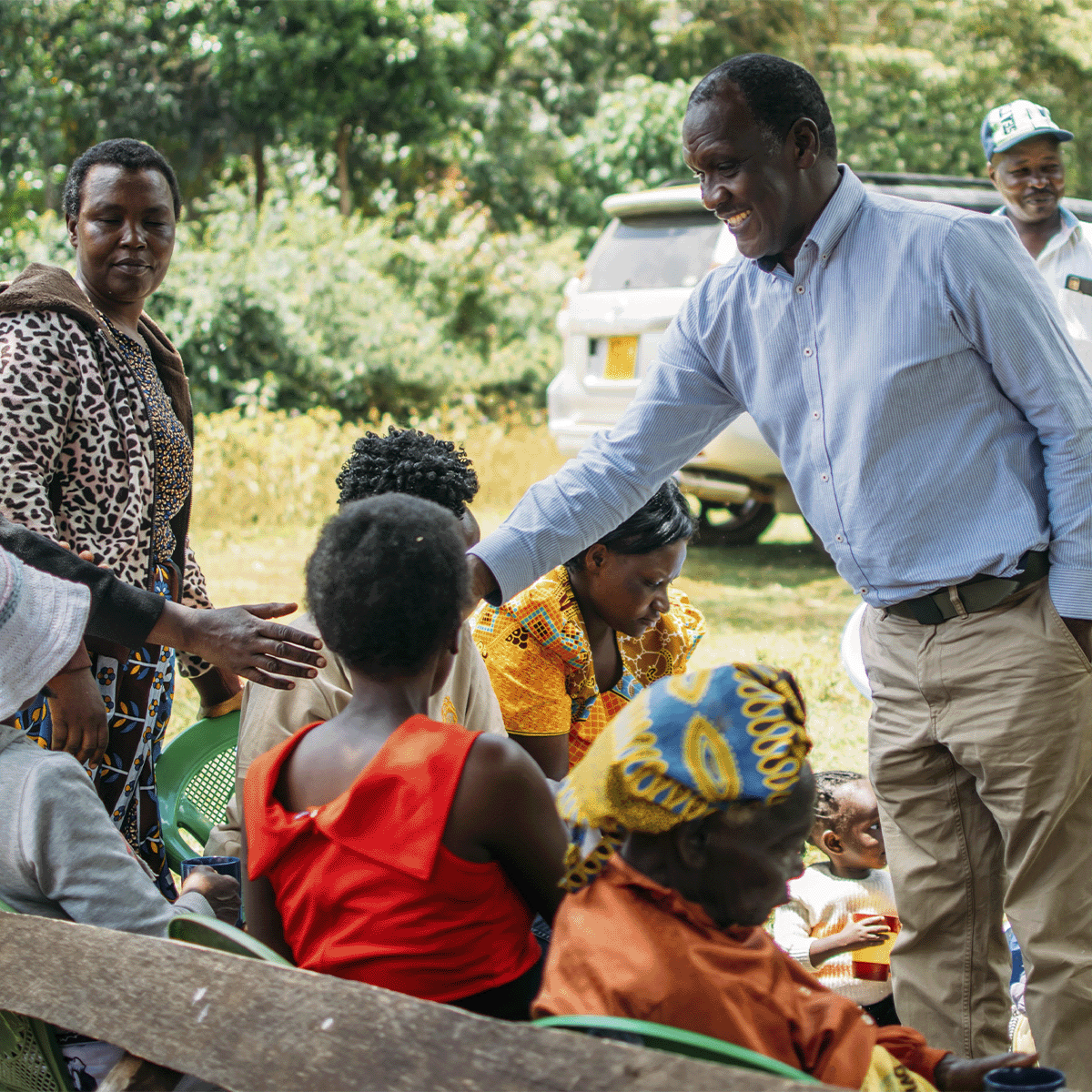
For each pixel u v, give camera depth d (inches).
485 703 104.3
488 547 110.3
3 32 598.2
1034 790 101.0
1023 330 97.7
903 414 100.8
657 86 662.5
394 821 72.2
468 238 643.5
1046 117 189.5
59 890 81.3
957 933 110.6
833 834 124.4
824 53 689.0
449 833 71.9
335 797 75.2
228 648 97.8
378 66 632.4
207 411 510.3
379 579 74.5
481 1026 57.2
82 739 107.3
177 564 132.9
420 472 103.9
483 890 73.4
